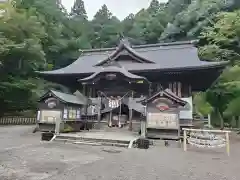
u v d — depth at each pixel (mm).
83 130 15539
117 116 16781
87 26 56781
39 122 13008
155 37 50625
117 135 12375
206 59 21609
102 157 7695
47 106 13195
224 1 30422
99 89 16953
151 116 11453
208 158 8023
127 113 17109
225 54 20641
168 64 16938
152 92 17016
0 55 22422
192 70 15250
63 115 13062
